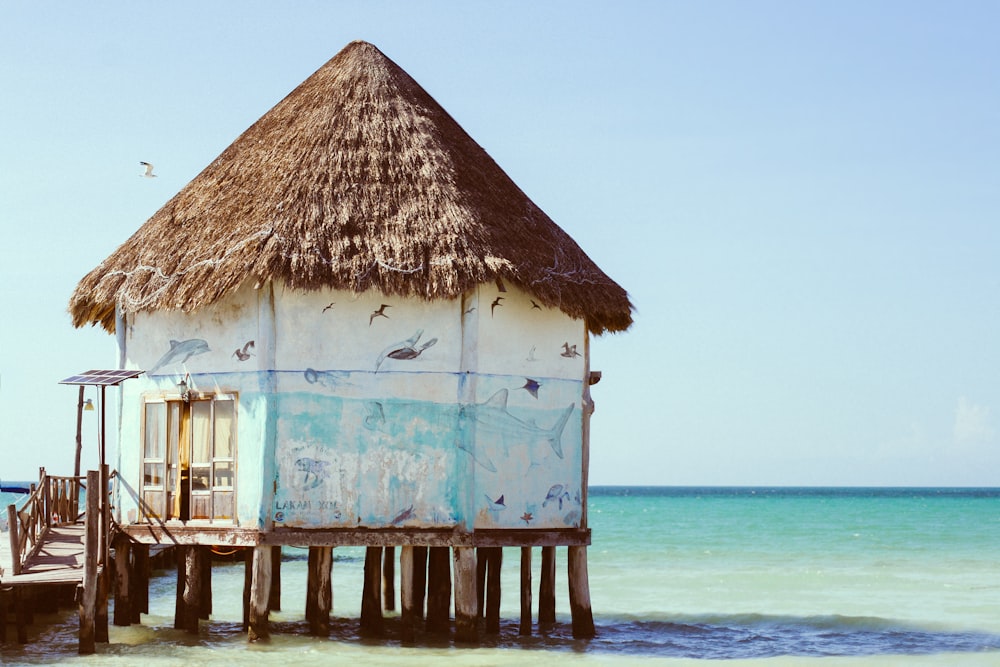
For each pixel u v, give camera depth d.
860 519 83.19
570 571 22.89
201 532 21.16
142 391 22.36
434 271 20.67
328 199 21.50
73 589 27.81
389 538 20.70
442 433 20.97
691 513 98.75
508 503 21.38
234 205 22.22
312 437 20.78
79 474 29.08
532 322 22.08
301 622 25.53
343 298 21.03
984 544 53.84
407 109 23.72
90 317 23.83
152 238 22.83
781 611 29.89
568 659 20.92
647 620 28.09
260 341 20.81
